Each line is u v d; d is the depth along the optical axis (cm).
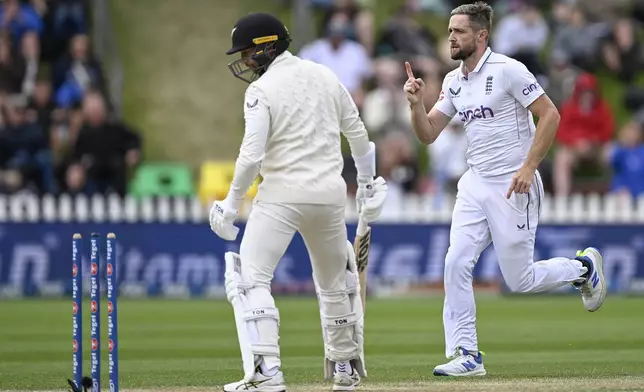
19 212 5850
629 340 3866
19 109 6400
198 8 7900
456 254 2733
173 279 5859
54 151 6378
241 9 7906
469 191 2753
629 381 2598
